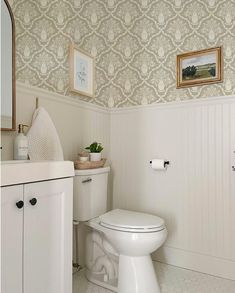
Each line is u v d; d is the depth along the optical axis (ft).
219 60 6.27
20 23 5.18
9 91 4.66
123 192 7.43
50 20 5.90
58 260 3.66
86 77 6.87
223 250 6.06
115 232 4.91
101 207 6.07
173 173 6.70
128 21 7.57
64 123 6.01
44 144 5.12
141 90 7.28
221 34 6.32
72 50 6.38
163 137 6.86
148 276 4.92
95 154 6.12
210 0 6.47
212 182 6.21
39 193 3.33
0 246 2.83
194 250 6.40
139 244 4.70
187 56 6.68
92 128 6.93
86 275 5.89
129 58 7.50
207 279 5.91
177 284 5.64
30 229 3.21
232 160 5.98
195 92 6.57
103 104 7.54
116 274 5.62
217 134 6.16
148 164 7.06
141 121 7.19
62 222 3.73
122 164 7.46
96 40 7.39
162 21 7.08
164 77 6.98
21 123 4.97
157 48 7.11
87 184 5.65
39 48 5.58
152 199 6.98
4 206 2.88
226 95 6.18
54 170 3.55
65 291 3.76
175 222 6.65
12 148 4.79
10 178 2.92
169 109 6.79
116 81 7.65
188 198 6.50
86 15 7.06
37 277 3.32
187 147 6.52
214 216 6.18
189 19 6.72
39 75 5.55
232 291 5.37
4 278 2.88
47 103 5.57
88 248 5.92
